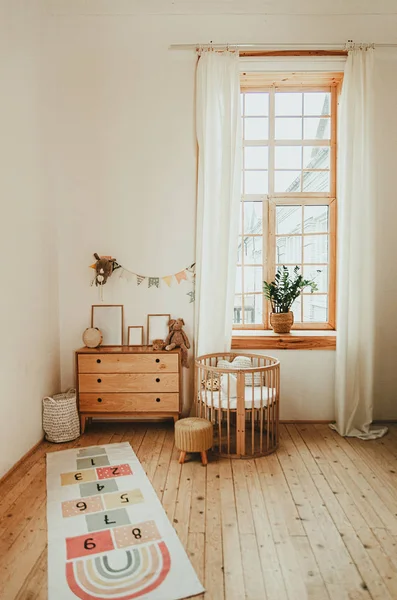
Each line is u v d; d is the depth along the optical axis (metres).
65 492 2.74
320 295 4.27
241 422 3.25
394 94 3.88
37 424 3.49
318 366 4.00
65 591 1.87
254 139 4.20
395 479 2.93
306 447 3.48
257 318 4.27
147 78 3.90
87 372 3.72
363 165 3.73
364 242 3.78
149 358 3.70
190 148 3.92
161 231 3.96
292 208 4.28
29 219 3.37
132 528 2.35
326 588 1.91
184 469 3.07
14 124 3.12
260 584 1.93
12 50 3.09
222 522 2.41
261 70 3.91
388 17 3.84
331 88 4.16
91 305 4.01
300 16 3.84
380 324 3.99
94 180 3.95
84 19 3.87
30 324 3.38
